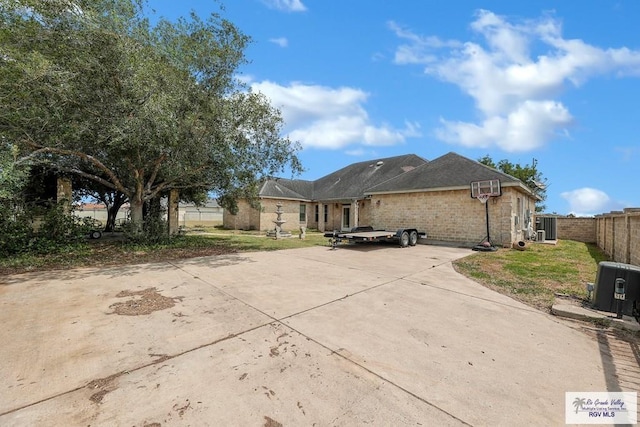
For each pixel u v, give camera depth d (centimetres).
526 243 1356
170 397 228
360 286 575
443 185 1370
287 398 228
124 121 736
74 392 233
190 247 1134
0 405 215
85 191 1572
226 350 307
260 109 1013
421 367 277
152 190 1195
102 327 365
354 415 210
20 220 895
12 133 723
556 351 315
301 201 2489
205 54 900
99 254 935
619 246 860
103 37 725
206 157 977
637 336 357
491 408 220
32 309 429
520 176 2928
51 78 651
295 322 386
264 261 861
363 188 2098
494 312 434
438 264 825
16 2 621
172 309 434
